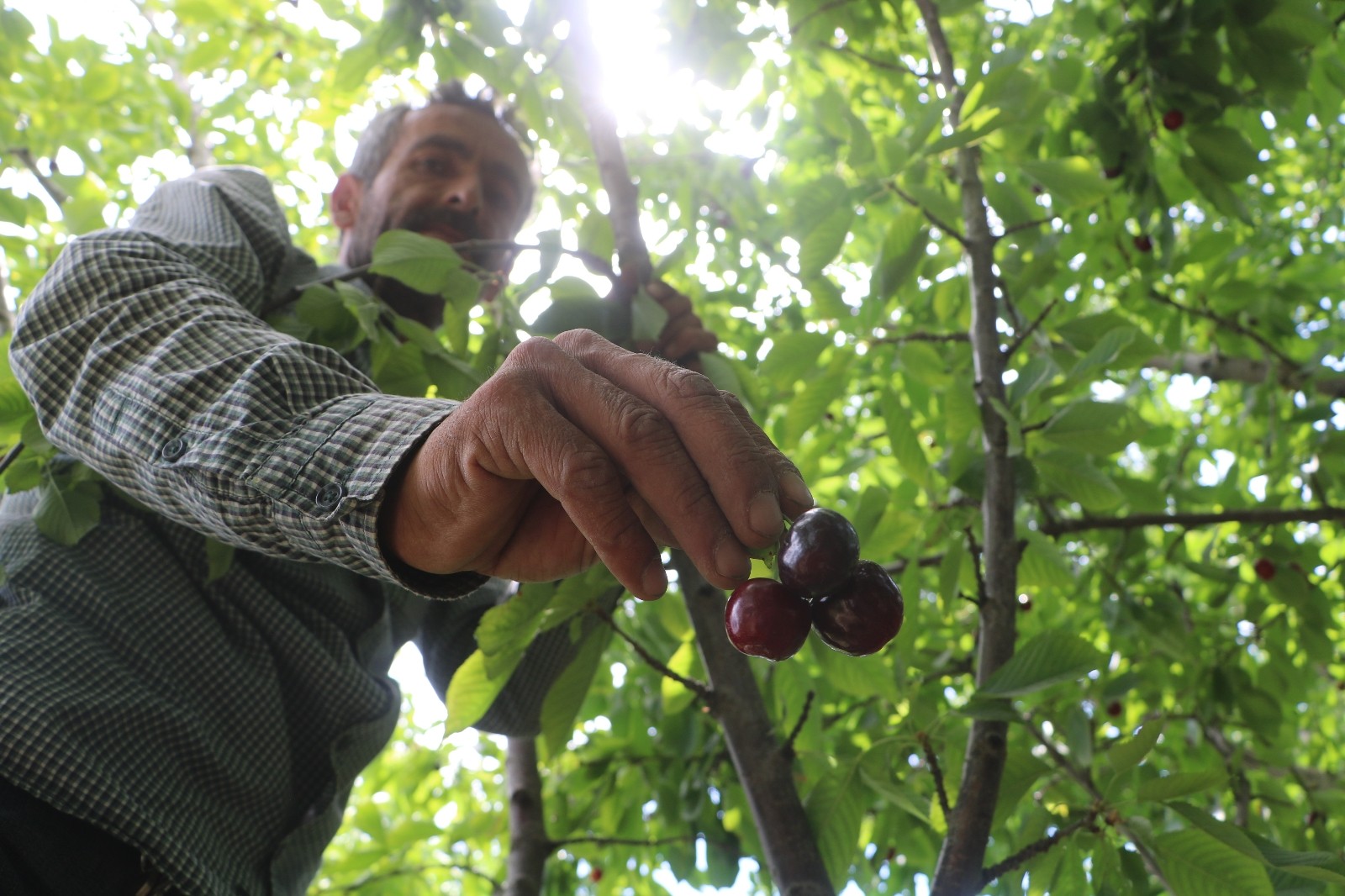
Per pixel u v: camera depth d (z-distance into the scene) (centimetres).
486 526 80
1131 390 222
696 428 71
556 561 87
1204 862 144
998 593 173
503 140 254
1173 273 311
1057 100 291
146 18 455
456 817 516
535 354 76
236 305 117
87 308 115
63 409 107
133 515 142
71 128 404
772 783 158
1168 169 314
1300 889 148
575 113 254
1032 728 189
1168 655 314
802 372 219
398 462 81
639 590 74
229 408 93
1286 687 315
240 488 87
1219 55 250
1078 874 176
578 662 162
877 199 233
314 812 151
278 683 148
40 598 130
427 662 211
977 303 208
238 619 145
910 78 320
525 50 242
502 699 204
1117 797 160
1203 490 349
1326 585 411
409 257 174
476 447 75
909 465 204
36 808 114
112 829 116
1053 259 225
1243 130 331
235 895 132
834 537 80
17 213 306
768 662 230
